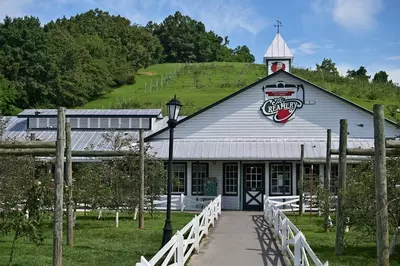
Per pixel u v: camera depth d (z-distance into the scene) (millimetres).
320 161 26250
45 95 68438
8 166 13867
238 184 31047
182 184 31344
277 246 16172
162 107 66562
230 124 31625
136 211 25000
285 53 39531
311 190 25453
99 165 22984
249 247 15961
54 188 12586
